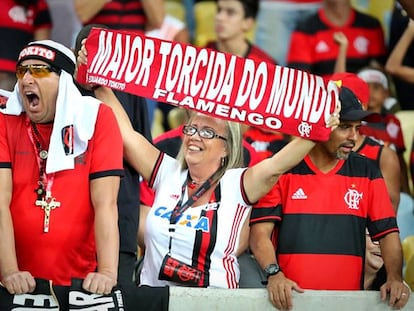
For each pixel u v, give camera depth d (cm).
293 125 1593
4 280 1477
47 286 1490
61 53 1540
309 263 1647
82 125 1532
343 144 1661
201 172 1642
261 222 1655
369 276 1769
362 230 1669
